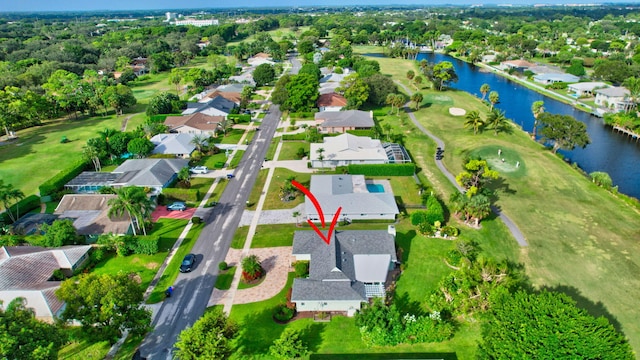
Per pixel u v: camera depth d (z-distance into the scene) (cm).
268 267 6244
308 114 14000
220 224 7475
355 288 5391
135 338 4994
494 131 12275
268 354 4725
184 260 6216
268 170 9819
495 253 6556
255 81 19125
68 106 14300
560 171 9588
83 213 7519
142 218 6719
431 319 4944
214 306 5478
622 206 8019
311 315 5309
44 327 4072
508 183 9012
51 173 9700
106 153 10112
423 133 12281
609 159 10644
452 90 17875
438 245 6769
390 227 6438
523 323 4128
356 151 9988
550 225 7369
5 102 12912
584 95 16488
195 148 10856
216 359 4131
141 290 4981
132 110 15525
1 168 9944
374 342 4834
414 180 9181
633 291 5728
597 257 6469
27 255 5869
